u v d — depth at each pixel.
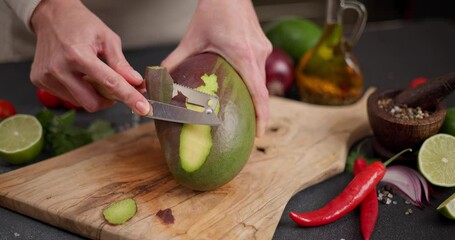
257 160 0.58
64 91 0.57
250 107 0.52
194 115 0.48
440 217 0.51
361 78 0.72
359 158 0.59
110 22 0.82
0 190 0.52
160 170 0.56
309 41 0.80
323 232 0.49
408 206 0.53
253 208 0.50
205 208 0.50
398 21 1.27
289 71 0.76
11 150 0.58
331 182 0.57
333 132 0.64
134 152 0.59
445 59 0.89
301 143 0.62
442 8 1.26
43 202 0.50
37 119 0.61
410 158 0.58
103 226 0.47
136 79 0.51
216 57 0.54
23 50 0.84
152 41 0.87
